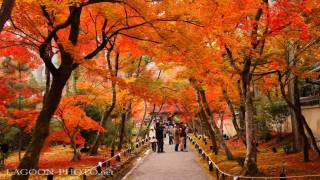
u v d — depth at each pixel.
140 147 31.44
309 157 17.23
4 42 13.64
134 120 43.78
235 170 15.65
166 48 11.45
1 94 16.08
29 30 11.97
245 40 12.62
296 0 11.73
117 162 18.88
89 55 12.59
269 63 14.57
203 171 17.69
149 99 12.82
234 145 27.55
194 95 25.23
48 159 21.55
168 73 26.05
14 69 20.41
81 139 21.20
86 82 21.42
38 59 16.33
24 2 10.73
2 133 22.08
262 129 26.27
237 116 30.48
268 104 25.11
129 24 12.27
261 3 12.09
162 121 56.91
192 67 12.23
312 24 12.56
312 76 14.23
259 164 16.84
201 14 10.61
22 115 17.11
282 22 11.52
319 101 20.36
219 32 10.97
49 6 10.48
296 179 12.72
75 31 11.63
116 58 21.48
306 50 13.80
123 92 21.59
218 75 14.28
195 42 11.04
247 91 14.16
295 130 19.75
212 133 23.67
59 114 18.77
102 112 27.70
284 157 18.42
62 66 11.45
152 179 15.65
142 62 25.61
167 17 10.73
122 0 10.54
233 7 10.86
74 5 10.46
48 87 16.67
